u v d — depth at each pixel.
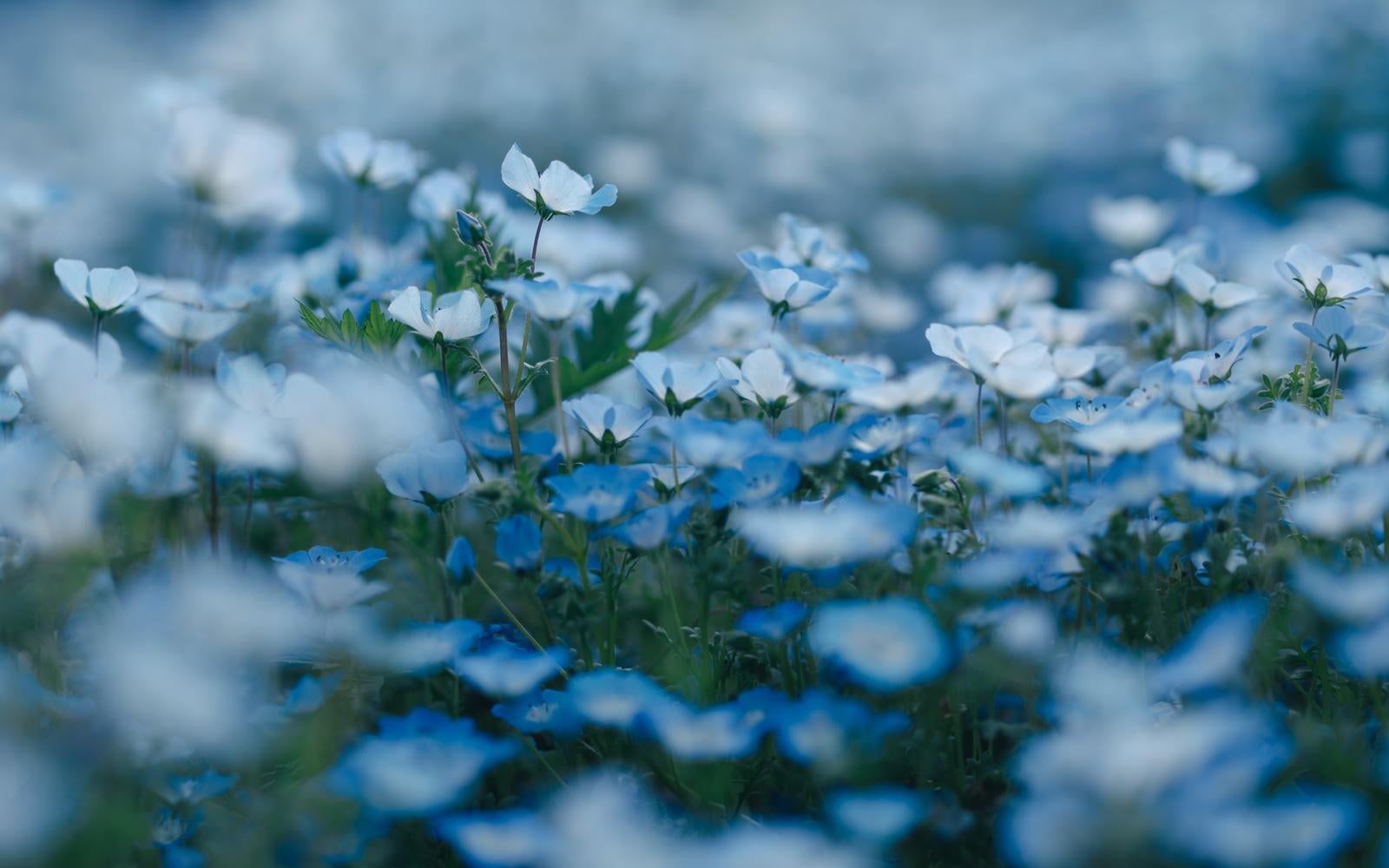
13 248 1.06
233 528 0.94
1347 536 0.85
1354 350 0.87
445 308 0.86
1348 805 0.77
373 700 0.87
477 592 0.92
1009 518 0.87
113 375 0.88
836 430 0.83
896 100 2.15
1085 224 1.71
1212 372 0.87
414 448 0.87
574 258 1.02
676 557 0.91
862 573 0.85
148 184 1.69
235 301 0.94
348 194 1.60
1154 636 0.85
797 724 0.81
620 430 0.86
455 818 0.80
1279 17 1.96
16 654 0.85
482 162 1.79
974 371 0.86
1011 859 0.79
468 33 2.03
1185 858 0.76
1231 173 1.04
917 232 1.68
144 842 0.81
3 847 0.78
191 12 2.79
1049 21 2.64
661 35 2.15
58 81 2.38
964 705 0.86
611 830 0.78
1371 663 0.80
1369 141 1.70
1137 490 0.83
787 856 0.77
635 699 0.82
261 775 0.84
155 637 0.79
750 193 1.72
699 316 0.96
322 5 2.06
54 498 0.83
